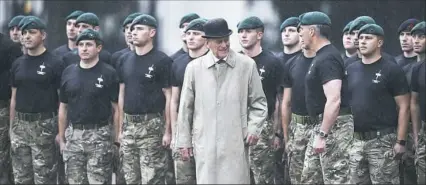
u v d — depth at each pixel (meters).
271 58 26.16
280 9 32.69
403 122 24.19
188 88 22.00
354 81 24.48
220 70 21.77
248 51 26.20
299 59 25.17
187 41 25.78
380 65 24.31
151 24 26.14
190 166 25.61
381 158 24.14
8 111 27.38
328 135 22.80
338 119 22.81
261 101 22.00
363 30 24.33
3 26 34.09
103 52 27.98
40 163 26.77
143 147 25.97
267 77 26.00
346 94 22.81
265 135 25.84
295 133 25.11
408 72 26.25
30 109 26.58
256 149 25.83
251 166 26.06
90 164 25.83
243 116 21.86
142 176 26.08
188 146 22.06
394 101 24.31
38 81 26.53
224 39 21.58
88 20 28.47
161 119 26.12
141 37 26.02
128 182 26.31
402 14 31.70
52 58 26.77
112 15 33.66
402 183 25.47
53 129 26.89
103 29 33.66
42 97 26.62
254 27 26.08
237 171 21.70
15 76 26.62
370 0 31.86
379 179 24.23
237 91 21.75
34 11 34.19
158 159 26.09
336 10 32.16
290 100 25.77
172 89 25.86
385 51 31.86
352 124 22.97
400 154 24.20
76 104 25.77
